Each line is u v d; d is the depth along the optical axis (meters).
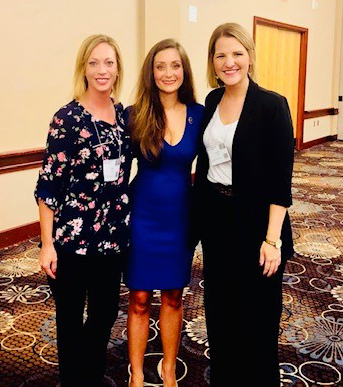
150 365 2.57
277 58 9.00
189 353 2.69
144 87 2.13
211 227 2.06
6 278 3.72
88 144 1.91
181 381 2.44
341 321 3.08
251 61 1.98
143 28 5.57
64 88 4.81
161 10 5.64
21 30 4.33
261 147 1.90
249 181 1.91
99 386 2.25
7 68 4.28
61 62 4.74
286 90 9.55
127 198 2.12
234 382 2.17
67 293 2.06
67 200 1.96
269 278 2.00
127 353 2.69
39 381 2.41
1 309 3.20
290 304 3.33
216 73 2.00
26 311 3.17
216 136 1.99
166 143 2.13
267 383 2.09
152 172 2.17
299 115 10.13
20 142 4.50
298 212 5.76
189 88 2.21
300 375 2.48
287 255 2.04
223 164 1.99
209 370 2.53
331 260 4.20
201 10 6.56
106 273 2.13
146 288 2.22
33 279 3.71
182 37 6.29
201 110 2.24
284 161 1.87
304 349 2.74
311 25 9.92
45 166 1.91
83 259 2.03
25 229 4.62
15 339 2.81
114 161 1.99
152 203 2.18
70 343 2.09
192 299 3.40
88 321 2.22
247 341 2.07
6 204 4.44
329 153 9.98
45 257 1.96
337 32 11.13
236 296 2.06
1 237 4.40
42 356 2.64
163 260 2.22
